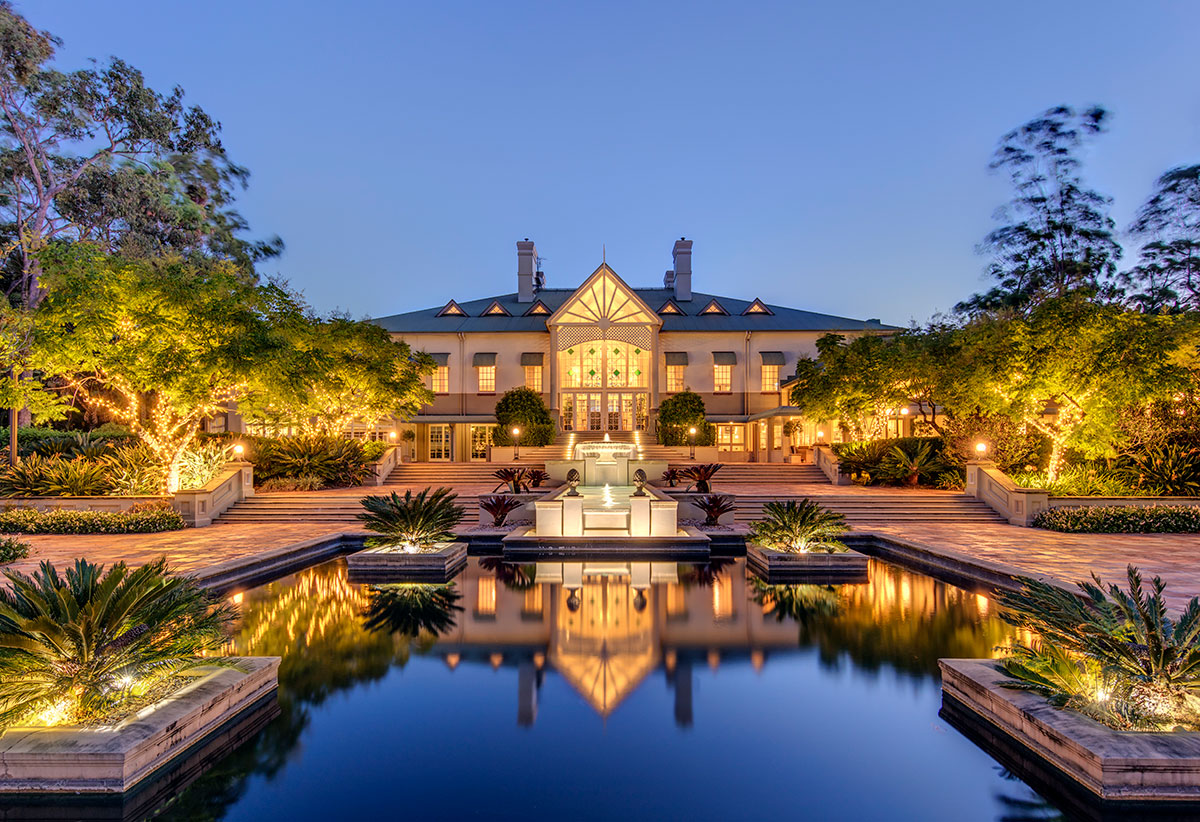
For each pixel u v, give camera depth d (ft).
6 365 59.72
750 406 116.57
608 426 114.93
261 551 42.29
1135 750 13.41
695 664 22.04
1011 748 15.85
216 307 58.23
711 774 14.71
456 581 36.65
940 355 75.82
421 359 98.43
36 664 14.97
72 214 96.63
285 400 64.03
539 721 17.52
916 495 65.21
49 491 59.88
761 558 39.52
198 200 110.73
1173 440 61.46
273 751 15.78
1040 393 58.90
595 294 113.29
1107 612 16.48
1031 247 115.65
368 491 74.13
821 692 19.58
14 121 88.22
